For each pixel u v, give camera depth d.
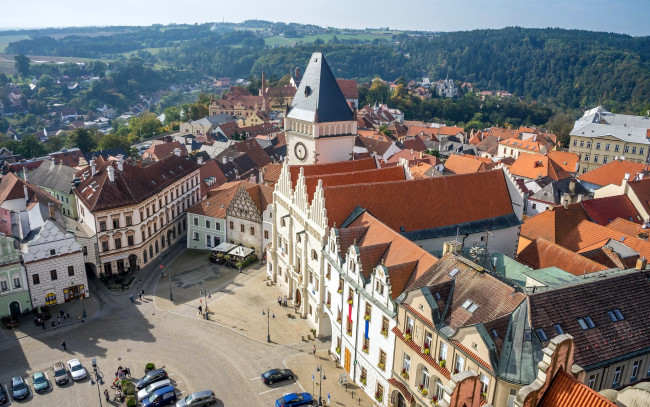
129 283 95.38
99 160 140.50
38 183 120.06
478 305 48.69
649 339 46.97
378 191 74.44
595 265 61.84
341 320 68.56
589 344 44.72
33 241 82.69
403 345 54.44
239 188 105.75
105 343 75.88
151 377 66.06
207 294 91.00
